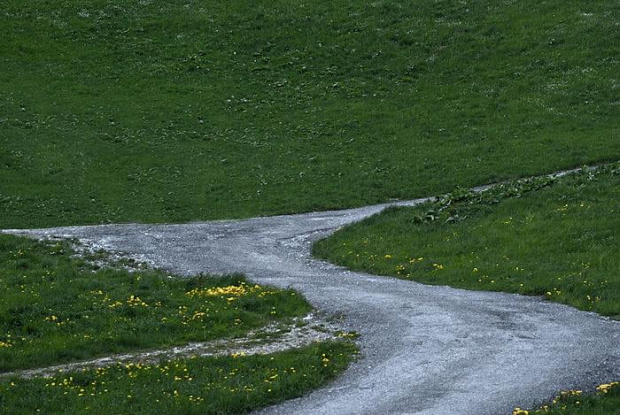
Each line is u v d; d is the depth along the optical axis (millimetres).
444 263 39469
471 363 23938
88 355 27141
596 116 70812
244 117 77250
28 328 29922
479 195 49406
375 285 36438
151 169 68000
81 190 64188
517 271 36375
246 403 21188
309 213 58250
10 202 61438
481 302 32062
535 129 69875
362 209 57781
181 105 79188
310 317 31344
